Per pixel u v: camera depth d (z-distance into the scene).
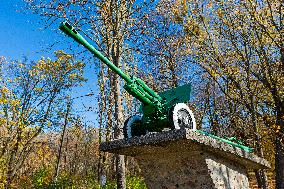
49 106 20.28
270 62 11.45
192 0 13.97
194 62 14.60
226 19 12.84
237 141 7.57
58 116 20.88
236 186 6.95
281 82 11.69
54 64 20.47
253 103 13.27
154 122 6.36
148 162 6.86
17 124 18.84
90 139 29.95
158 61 18.50
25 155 20.44
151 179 6.89
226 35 13.23
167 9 16.23
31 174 24.84
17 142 19.19
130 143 5.92
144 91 6.22
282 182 10.45
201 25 13.87
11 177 19.61
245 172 7.57
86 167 30.73
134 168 25.59
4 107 18.78
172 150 6.29
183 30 14.13
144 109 6.35
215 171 6.30
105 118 18.69
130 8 14.28
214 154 6.39
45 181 23.36
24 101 19.34
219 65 13.80
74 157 30.91
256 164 7.64
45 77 20.45
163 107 6.27
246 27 12.31
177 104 6.04
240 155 6.70
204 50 13.95
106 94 20.12
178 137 5.36
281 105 10.34
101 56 5.65
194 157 6.19
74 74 20.64
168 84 18.97
